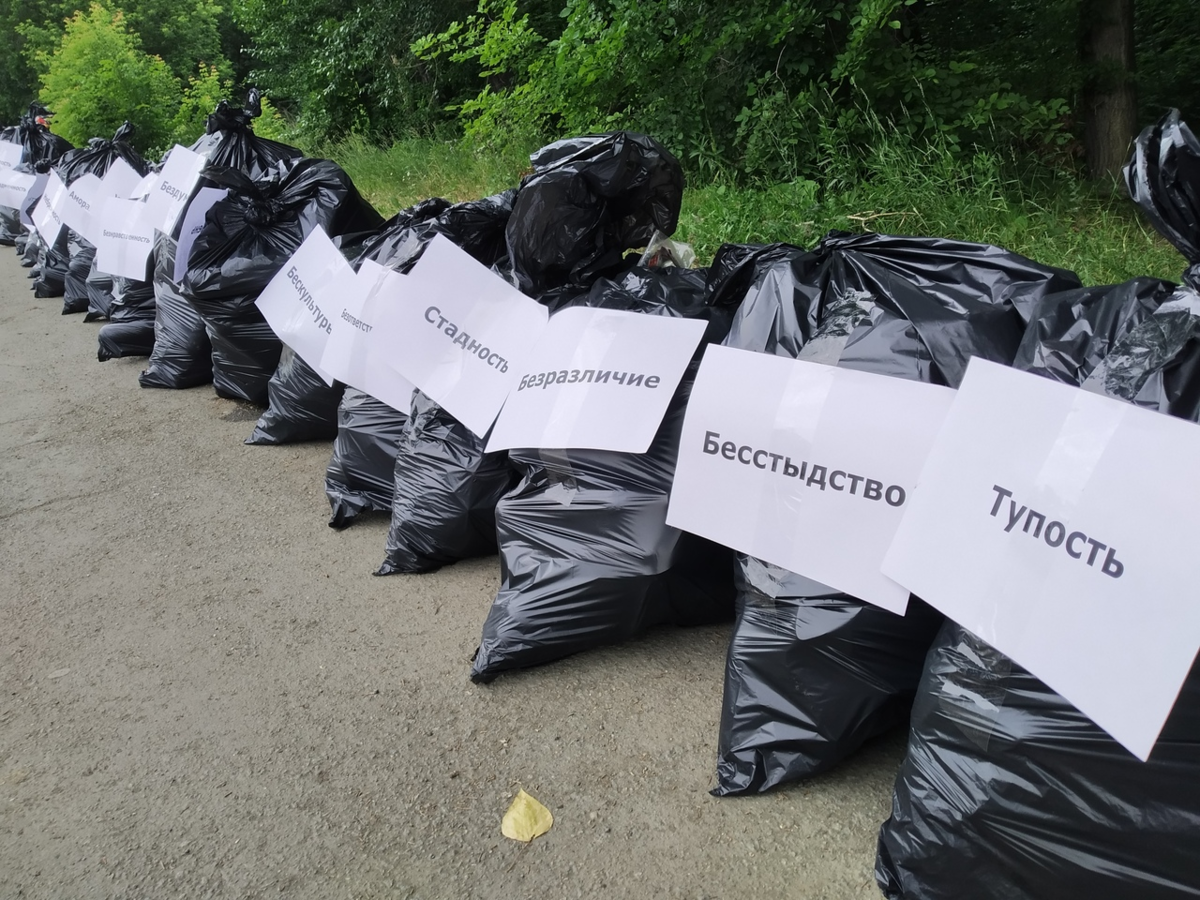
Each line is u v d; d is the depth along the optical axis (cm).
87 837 197
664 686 228
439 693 234
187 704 240
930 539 160
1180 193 143
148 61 1650
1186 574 124
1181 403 136
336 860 185
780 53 552
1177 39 594
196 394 507
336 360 334
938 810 151
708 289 256
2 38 2450
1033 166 512
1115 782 132
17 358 603
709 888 170
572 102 623
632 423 225
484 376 275
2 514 371
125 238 554
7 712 243
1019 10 560
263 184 447
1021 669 143
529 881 176
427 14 1038
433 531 287
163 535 340
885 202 455
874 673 182
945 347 177
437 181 808
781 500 188
